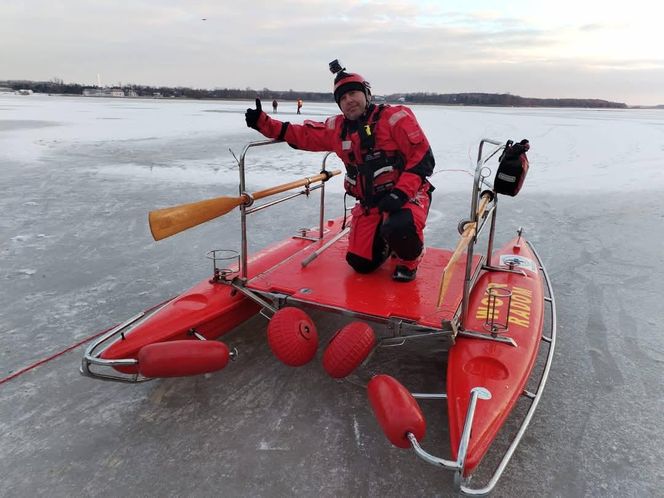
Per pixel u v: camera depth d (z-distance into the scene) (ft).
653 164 36.45
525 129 68.49
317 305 9.27
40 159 37.55
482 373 7.45
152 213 7.93
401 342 8.68
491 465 7.28
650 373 9.71
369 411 8.52
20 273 14.78
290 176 31.63
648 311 12.47
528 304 9.82
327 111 134.72
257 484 6.91
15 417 8.30
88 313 12.18
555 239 18.61
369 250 10.41
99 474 7.09
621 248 17.54
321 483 6.95
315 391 9.09
